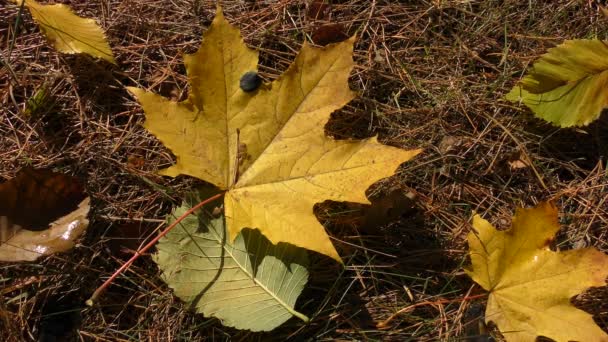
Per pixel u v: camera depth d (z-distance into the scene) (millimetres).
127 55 520
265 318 445
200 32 528
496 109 510
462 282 478
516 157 501
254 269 454
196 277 454
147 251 479
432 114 510
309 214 436
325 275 476
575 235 489
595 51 481
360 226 483
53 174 459
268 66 522
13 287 465
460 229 489
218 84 445
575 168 500
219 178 449
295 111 448
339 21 530
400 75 517
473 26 530
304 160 445
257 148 449
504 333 451
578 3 529
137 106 509
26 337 465
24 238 458
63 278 474
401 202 483
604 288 475
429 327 468
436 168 500
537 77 485
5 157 494
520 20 527
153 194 490
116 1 531
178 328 467
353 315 466
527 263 453
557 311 446
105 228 484
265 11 531
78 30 495
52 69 512
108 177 492
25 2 493
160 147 501
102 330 469
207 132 447
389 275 479
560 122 485
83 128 504
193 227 460
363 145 440
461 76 519
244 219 441
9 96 505
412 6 532
